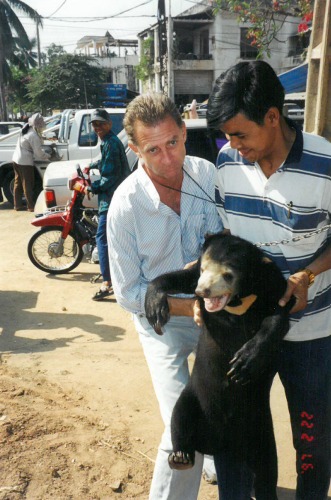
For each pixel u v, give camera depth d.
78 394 4.34
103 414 4.06
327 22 4.61
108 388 4.44
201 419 2.37
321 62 4.72
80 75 38.03
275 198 2.22
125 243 2.68
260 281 2.05
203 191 2.76
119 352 5.10
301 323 2.37
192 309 2.38
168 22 33.47
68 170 8.42
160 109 2.41
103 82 41.19
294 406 2.54
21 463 3.48
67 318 5.97
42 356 5.03
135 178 2.68
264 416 2.33
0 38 40.72
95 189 6.27
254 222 2.36
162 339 2.71
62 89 37.91
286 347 2.46
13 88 45.00
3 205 13.00
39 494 3.23
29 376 4.64
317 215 2.20
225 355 2.22
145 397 4.30
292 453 3.62
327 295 2.40
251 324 2.14
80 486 3.30
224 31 38.34
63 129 11.51
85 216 7.36
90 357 5.00
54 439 3.73
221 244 2.07
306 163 2.15
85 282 7.17
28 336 5.51
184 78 39.44
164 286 2.20
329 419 2.53
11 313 6.14
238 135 2.08
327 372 2.47
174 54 38.84
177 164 2.51
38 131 11.43
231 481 2.42
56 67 38.25
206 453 2.42
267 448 2.36
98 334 5.53
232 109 2.02
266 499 2.44
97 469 3.45
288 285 2.10
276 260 2.34
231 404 2.28
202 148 6.68
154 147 2.44
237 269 2.00
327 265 2.22
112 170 6.21
